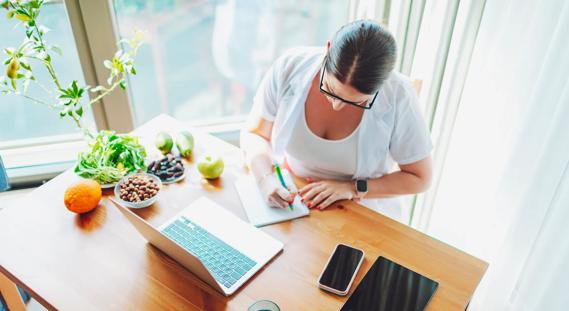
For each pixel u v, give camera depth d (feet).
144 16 6.10
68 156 6.01
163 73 6.75
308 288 3.14
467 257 3.44
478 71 4.78
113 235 3.49
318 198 3.91
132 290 3.06
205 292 3.08
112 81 5.41
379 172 4.70
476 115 4.97
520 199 4.48
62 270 3.18
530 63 4.32
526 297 4.81
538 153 4.35
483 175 5.15
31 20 3.82
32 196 3.85
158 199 3.87
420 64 5.26
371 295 3.05
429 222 6.12
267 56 7.00
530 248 4.62
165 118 4.95
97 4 4.87
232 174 4.21
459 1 4.72
